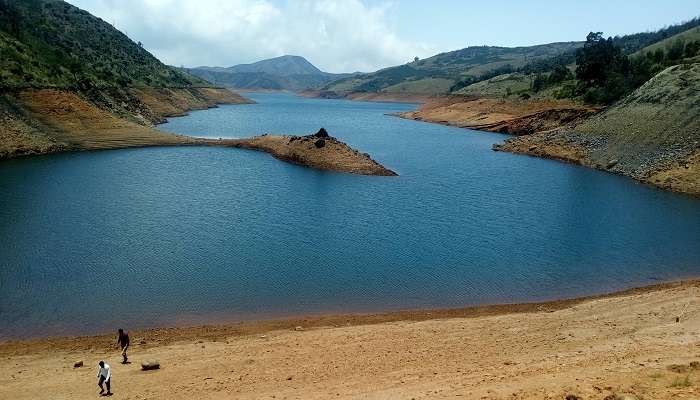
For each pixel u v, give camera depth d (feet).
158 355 82.84
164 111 568.00
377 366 75.31
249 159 285.02
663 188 224.53
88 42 626.64
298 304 105.29
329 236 149.07
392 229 157.48
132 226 152.56
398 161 298.76
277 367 76.54
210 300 105.81
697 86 276.82
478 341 85.71
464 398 54.85
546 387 55.36
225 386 69.72
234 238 144.56
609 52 498.28
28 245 133.49
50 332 91.66
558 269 127.03
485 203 194.49
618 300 103.19
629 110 310.45
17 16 456.86
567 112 426.92
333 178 239.71
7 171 229.04
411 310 104.06
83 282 112.06
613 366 63.36
